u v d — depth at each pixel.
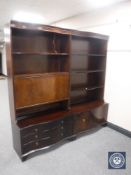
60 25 4.36
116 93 3.09
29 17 4.02
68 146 2.59
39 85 2.35
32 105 2.35
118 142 2.73
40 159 2.26
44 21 4.45
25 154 2.22
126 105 2.94
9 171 2.03
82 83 3.23
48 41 2.65
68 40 2.54
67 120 2.60
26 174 1.99
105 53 3.11
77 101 3.25
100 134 3.00
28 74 2.29
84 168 2.11
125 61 2.84
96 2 2.79
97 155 2.38
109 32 3.03
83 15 3.53
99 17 3.16
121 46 2.87
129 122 2.93
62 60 2.74
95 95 3.50
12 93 2.16
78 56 3.06
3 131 3.01
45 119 2.43
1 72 10.00
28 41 2.45
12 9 3.37
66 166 2.14
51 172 2.03
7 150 2.45
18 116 2.48
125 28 2.75
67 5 3.01
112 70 3.10
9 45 2.01
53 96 2.55
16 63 2.40
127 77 2.85
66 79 2.65
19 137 2.14
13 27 1.94
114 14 2.88
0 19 4.30
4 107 4.38
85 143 2.68
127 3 2.64
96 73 3.39
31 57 2.53
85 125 2.91
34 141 2.28
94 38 2.96
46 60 2.70
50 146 2.46
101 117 3.18
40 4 2.99
